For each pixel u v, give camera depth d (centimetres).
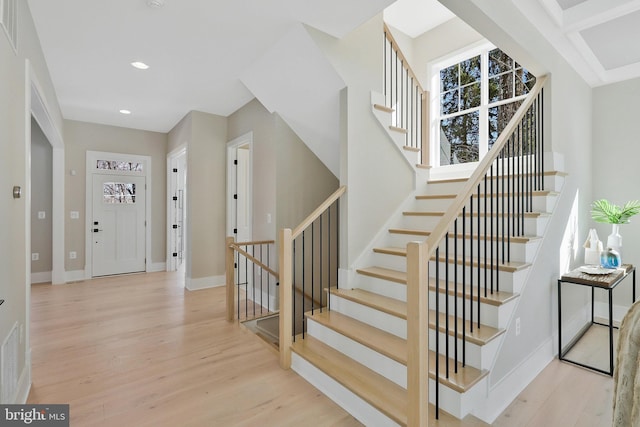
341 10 240
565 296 298
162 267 609
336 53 281
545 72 280
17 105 192
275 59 307
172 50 298
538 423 188
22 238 203
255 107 430
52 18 245
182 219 716
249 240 442
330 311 282
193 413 193
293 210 399
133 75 353
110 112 486
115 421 185
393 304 243
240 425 183
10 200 176
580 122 336
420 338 152
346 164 290
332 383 207
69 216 523
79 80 363
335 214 434
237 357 264
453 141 449
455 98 447
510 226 262
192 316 362
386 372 203
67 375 234
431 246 158
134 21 252
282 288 246
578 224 327
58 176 504
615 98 350
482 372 181
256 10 239
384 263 298
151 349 277
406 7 419
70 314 365
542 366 252
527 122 273
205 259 486
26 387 208
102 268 554
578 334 317
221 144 504
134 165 581
